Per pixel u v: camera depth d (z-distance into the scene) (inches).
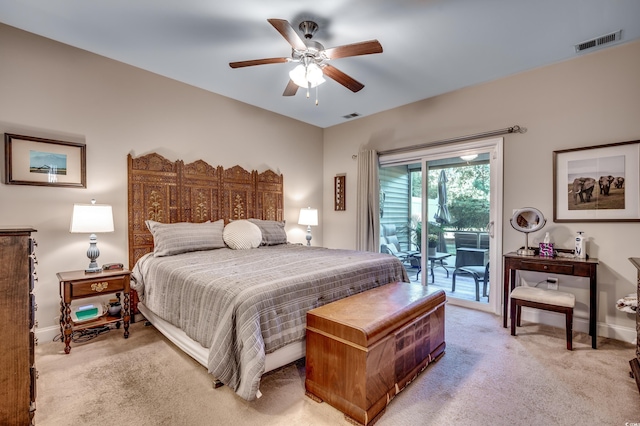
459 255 148.4
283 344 70.4
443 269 154.3
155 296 98.0
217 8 85.9
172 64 121.3
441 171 154.3
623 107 103.6
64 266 106.5
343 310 72.1
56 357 89.0
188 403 67.5
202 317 75.4
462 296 147.3
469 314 132.2
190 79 135.0
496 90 131.6
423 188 159.3
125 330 103.0
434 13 86.7
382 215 181.5
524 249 117.4
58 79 105.5
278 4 83.6
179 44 106.3
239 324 65.5
